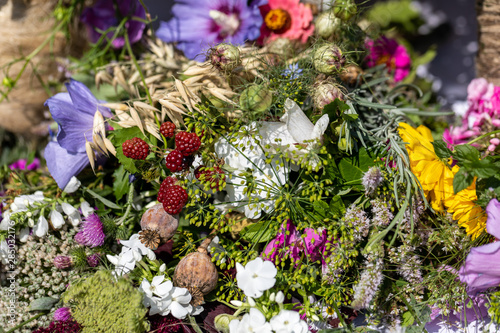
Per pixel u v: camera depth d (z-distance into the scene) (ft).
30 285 2.44
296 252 2.39
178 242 2.59
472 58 6.29
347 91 2.63
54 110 2.52
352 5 2.69
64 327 2.20
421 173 2.36
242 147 2.34
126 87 3.22
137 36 3.63
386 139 2.52
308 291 2.40
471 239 2.40
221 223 2.37
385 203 2.35
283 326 2.08
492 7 3.40
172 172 2.37
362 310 2.54
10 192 2.84
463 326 2.52
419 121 3.36
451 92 5.89
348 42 2.98
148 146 2.39
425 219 2.55
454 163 2.42
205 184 2.29
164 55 3.34
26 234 2.54
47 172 3.36
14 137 3.93
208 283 2.22
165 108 2.50
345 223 2.32
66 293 2.20
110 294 2.04
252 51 2.76
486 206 2.17
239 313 2.30
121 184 2.73
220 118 2.47
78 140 2.61
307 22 3.24
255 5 3.11
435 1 6.81
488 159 2.23
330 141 2.39
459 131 3.19
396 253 2.37
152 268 2.32
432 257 2.58
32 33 3.53
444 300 2.39
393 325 2.45
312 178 2.36
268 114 2.51
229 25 3.20
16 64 3.56
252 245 2.46
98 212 2.69
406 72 3.84
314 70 2.50
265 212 2.49
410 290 2.40
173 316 2.29
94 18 3.61
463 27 6.61
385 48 3.76
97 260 2.50
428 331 2.56
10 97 3.63
